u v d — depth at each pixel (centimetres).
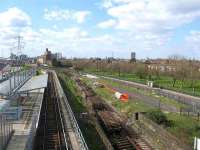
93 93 7988
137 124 4456
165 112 5034
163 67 12344
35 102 5662
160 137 3688
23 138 3169
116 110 5681
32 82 7944
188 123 4184
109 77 12625
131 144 3738
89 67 19175
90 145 3409
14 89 5806
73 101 6544
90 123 4431
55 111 5234
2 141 2705
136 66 13625
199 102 6050
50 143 3384
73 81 11494
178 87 8506
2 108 3016
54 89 8838
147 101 6241
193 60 12631
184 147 3172
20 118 4169
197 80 9619
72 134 3659
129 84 9594
